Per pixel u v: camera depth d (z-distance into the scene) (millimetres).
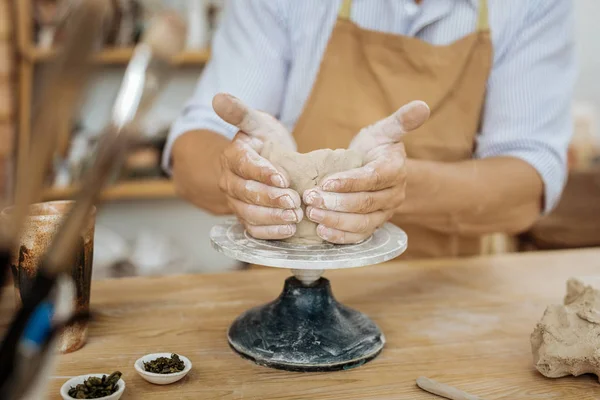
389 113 1061
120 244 1991
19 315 471
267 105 1133
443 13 1081
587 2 2291
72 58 429
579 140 2062
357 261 716
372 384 723
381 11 1104
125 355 768
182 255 2021
